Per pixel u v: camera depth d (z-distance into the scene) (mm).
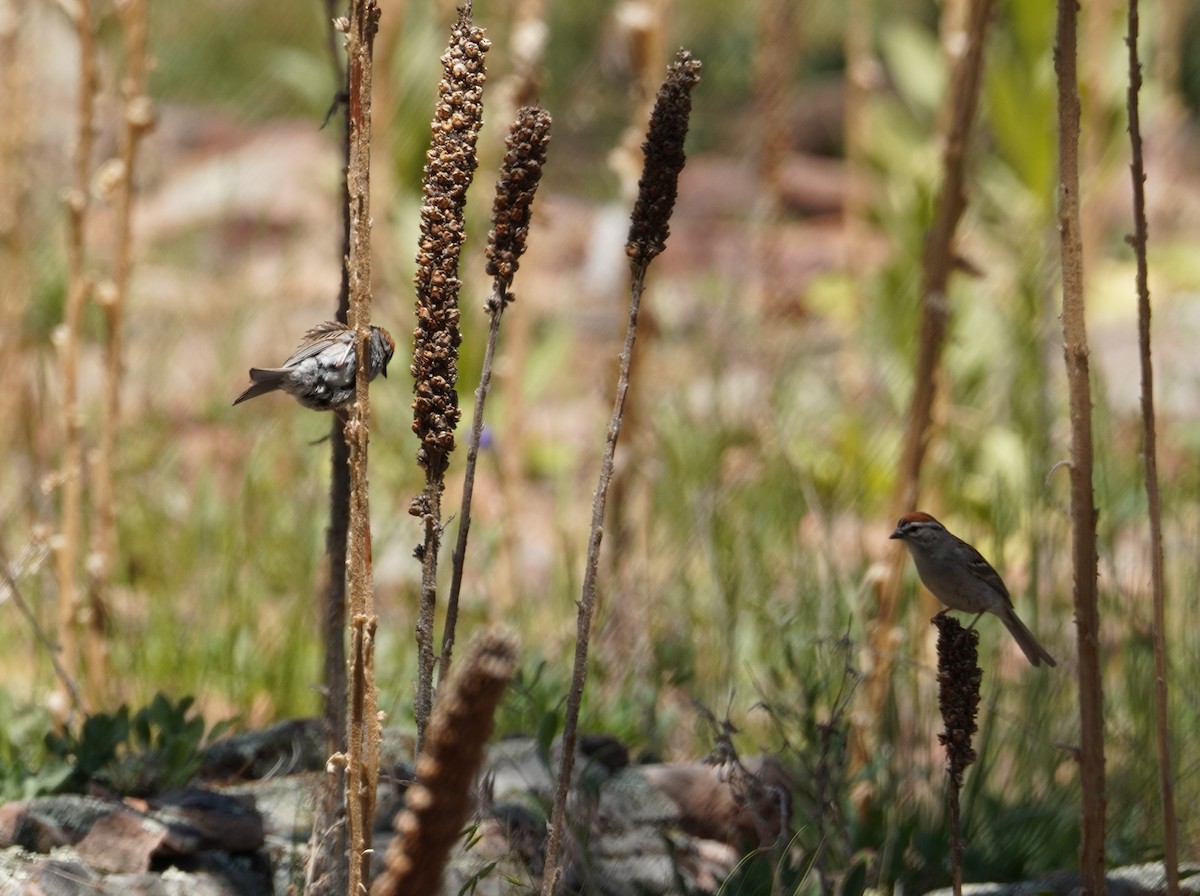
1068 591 10875
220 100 28734
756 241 20688
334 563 6281
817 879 6879
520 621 10906
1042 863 7785
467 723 3941
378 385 14719
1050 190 14953
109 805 6664
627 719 9055
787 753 8227
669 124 4973
